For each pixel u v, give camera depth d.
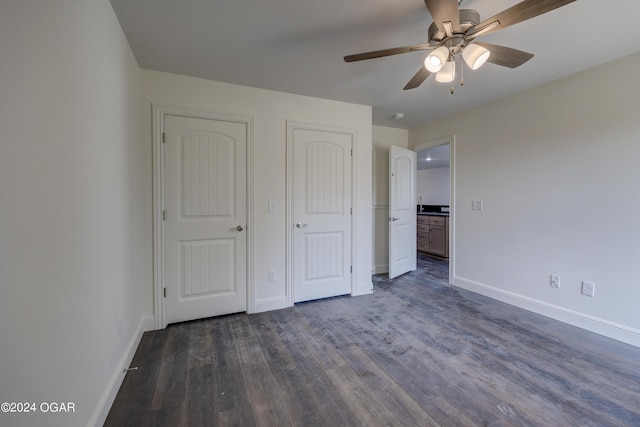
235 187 2.70
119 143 1.76
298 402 1.55
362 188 3.35
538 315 2.72
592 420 1.41
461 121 3.54
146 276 2.40
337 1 1.56
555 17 1.67
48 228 0.97
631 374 1.79
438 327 2.47
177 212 2.50
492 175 3.17
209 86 2.57
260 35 1.89
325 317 2.69
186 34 1.88
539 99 2.71
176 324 2.52
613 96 2.23
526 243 2.85
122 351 1.77
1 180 0.75
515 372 1.81
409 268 4.38
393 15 1.69
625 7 1.58
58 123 1.04
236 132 2.69
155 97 2.39
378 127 4.25
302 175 3.02
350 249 3.31
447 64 1.79
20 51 0.83
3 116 0.76
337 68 2.36
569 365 1.89
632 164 2.14
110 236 1.58
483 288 3.29
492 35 1.87
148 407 1.50
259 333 2.36
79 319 1.18
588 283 2.40
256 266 2.80
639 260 2.12
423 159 6.01
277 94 2.85
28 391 0.85
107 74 1.55
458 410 1.48
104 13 1.50
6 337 0.76
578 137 2.44
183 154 2.51
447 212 6.64
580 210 2.44
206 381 1.72
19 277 0.82
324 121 3.08
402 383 1.71
